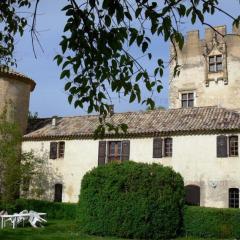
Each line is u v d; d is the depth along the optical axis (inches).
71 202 1269.7
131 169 892.0
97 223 893.8
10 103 1395.2
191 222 902.4
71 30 233.3
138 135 1238.3
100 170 916.6
